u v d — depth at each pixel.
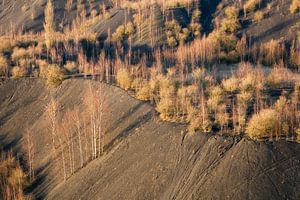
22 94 105.88
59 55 123.62
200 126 66.25
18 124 97.69
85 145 79.69
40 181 77.94
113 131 78.06
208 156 60.28
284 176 54.34
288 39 125.56
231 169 56.81
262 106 70.50
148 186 61.53
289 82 87.31
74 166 76.38
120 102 84.75
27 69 113.50
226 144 60.84
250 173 55.50
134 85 89.81
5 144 92.94
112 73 105.81
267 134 60.75
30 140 90.12
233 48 127.00
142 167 65.06
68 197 68.25
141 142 70.38
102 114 82.94
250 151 58.03
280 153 57.09
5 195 75.56
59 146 83.88
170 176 61.09
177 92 81.25
